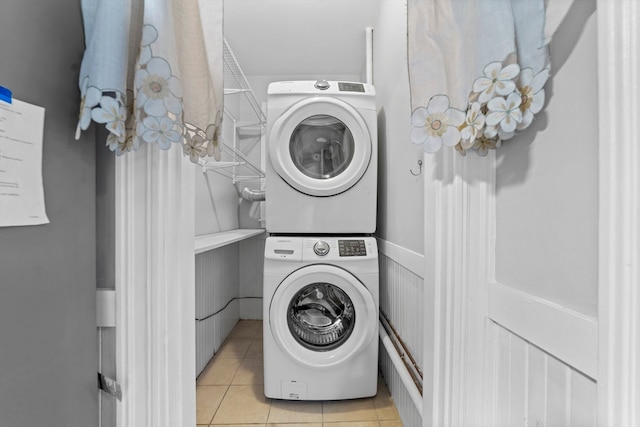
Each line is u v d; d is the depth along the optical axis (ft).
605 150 1.57
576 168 1.86
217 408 5.65
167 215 2.73
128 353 2.72
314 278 5.59
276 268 5.66
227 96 8.73
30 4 2.09
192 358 2.99
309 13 7.02
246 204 10.00
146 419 2.72
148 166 2.69
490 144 2.51
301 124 6.05
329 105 5.75
